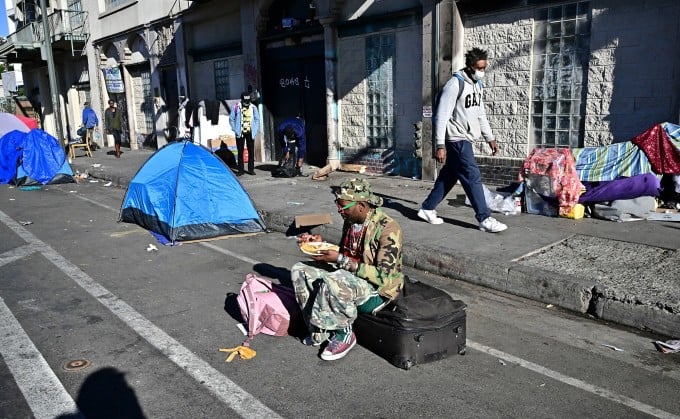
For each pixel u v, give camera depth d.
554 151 7.41
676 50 7.21
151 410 3.44
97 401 3.55
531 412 3.35
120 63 21.16
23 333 4.59
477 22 9.38
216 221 7.82
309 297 4.19
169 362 4.06
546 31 8.49
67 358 4.14
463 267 5.71
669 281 4.82
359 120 11.88
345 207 3.99
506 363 3.97
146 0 18.59
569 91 8.38
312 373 3.87
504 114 9.25
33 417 3.38
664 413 3.31
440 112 6.46
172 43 17.72
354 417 3.33
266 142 14.66
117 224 8.77
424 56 10.02
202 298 5.39
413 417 3.32
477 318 4.77
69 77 26.39
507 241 6.26
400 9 10.56
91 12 22.44
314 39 12.69
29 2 29.19
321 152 13.22
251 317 4.43
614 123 7.94
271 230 8.29
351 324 4.10
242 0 14.15
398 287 4.02
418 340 3.88
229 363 4.04
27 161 13.19
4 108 38.06
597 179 7.30
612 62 7.83
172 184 7.79
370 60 11.34
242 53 14.90
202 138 14.02
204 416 3.37
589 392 3.56
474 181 6.62
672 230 6.41
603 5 7.80
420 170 10.77
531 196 7.48
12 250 7.30
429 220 7.18
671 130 6.94
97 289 5.68
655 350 4.13
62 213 9.80
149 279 6.00
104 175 14.16
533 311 4.91
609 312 4.64
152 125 20.38
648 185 6.95
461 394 3.56
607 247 5.87
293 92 13.70
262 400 3.54
